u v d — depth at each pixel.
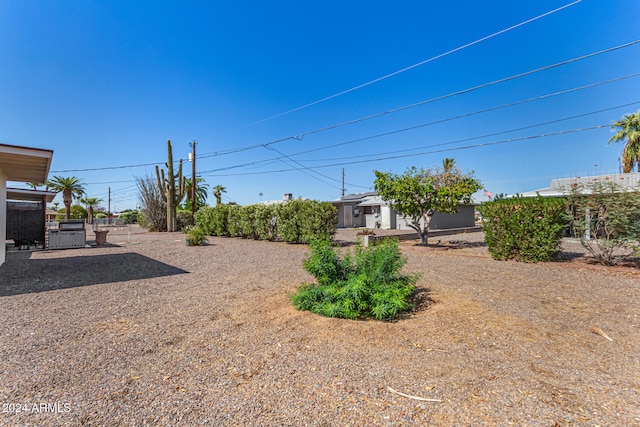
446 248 12.53
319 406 2.30
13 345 3.43
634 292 5.46
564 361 2.96
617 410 2.21
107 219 52.06
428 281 6.32
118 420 2.15
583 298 5.07
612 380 2.62
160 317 4.39
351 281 4.44
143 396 2.45
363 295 4.25
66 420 2.16
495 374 2.72
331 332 3.70
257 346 3.38
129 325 4.07
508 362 2.94
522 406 2.26
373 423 2.10
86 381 2.68
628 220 7.69
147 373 2.82
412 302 4.79
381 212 27.48
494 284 6.05
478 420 2.12
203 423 2.12
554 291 5.51
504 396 2.39
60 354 3.21
